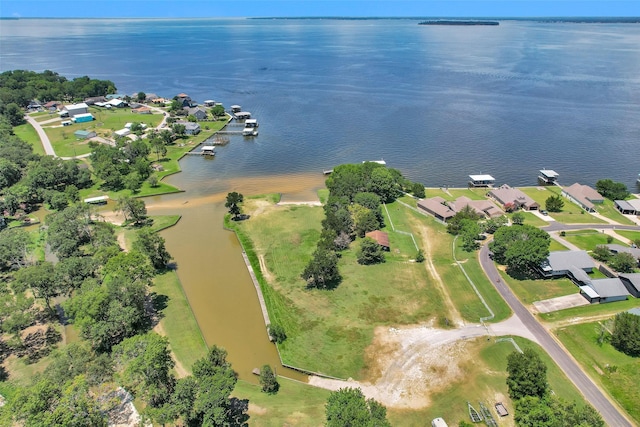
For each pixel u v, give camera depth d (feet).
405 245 352.08
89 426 173.27
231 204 396.16
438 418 192.95
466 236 341.00
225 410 179.93
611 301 275.59
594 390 211.20
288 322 266.98
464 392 212.43
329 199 392.88
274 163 550.77
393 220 395.14
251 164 547.49
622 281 289.33
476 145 605.73
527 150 585.63
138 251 298.76
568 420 173.78
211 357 210.59
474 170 530.27
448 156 571.28
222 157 570.87
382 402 209.36
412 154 579.48
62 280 270.87
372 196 387.96
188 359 237.66
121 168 491.31
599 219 395.34
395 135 649.61
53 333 255.09
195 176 510.17
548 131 653.71
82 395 174.60
